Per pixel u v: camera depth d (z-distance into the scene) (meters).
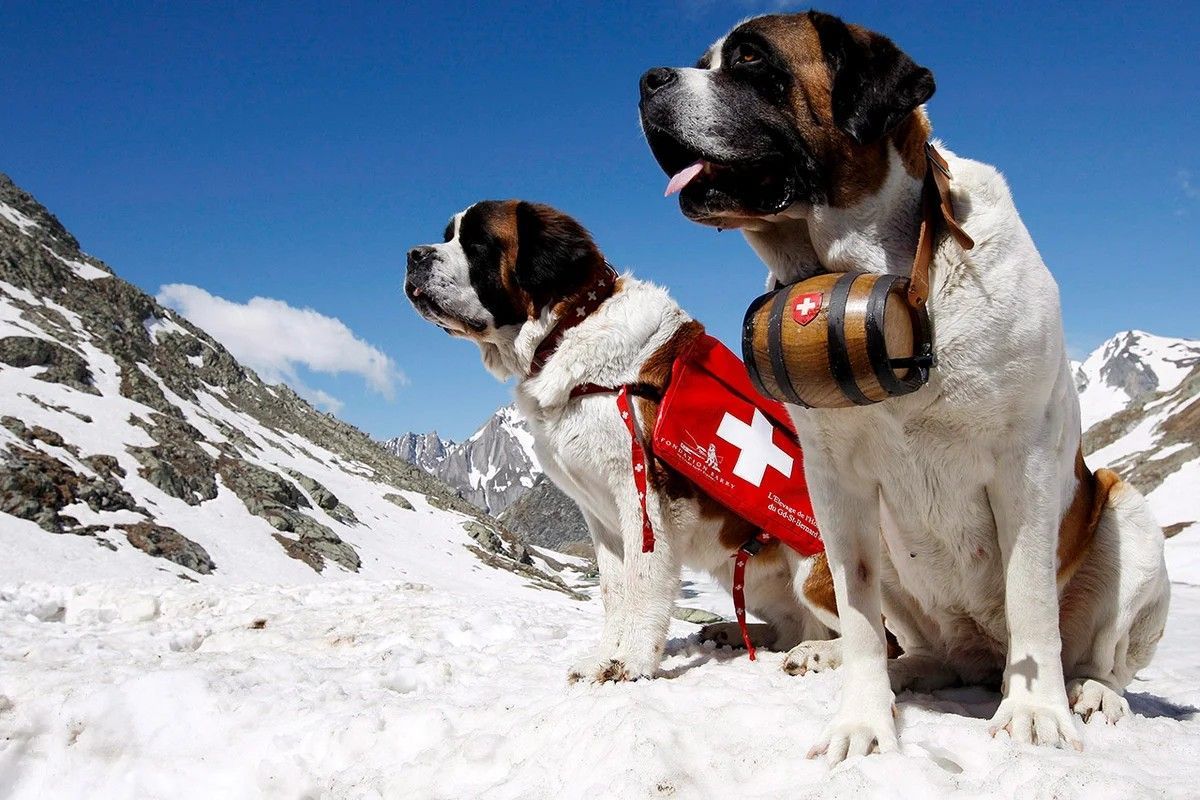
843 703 1.01
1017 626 1.02
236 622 2.32
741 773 0.95
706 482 1.47
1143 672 1.96
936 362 0.94
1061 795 0.78
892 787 0.83
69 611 2.84
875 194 0.98
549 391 1.56
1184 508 16.91
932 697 1.24
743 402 1.53
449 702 1.36
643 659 1.45
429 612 2.38
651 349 1.55
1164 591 1.23
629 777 0.89
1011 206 0.99
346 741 1.23
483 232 1.69
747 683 1.31
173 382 19.98
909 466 1.03
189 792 1.22
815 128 0.98
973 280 0.94
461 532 18.83
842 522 1.07
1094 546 1.20
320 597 2.89
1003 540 1.03
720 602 5.81
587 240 1.65
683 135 1.02
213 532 13.00
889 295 0.88
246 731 1.31
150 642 2.05
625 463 1.52
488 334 1.70
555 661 1.72
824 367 0.89
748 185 1.02
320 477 19.16
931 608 1.25
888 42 0.95
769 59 0.99
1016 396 0.96
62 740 1.32
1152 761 0.94
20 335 17.03
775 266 1.08
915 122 0.99
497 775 1.07
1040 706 0.98
